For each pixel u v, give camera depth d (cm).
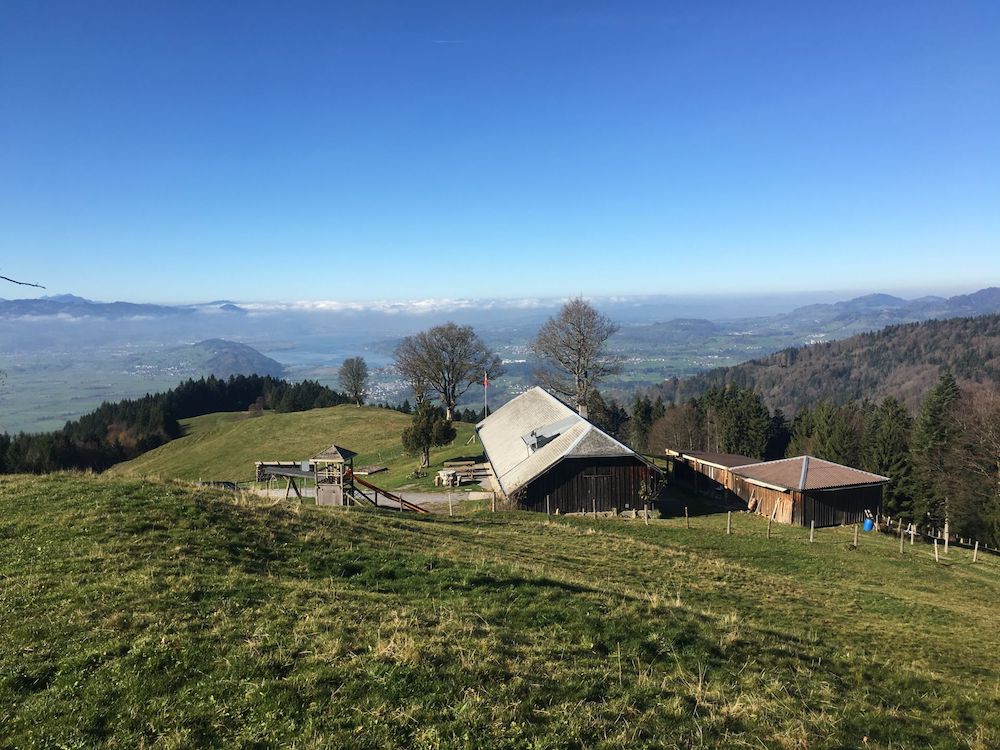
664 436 10012
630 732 789
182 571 1247
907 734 895
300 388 13838
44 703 768
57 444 9031
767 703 923
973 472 5491
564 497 3806
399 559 1520
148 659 879
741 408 9612
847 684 1084
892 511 5616
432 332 8300
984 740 907
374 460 6725
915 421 7944
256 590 1185
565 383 7438
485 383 7406
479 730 759
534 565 1744
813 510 3981
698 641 1155
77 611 1024
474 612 1191
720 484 4803
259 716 758
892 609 2036
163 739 709
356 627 1035
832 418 8250
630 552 2239
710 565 2181
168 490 1827
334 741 714
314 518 1836
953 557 3384
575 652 1046
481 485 4650
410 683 850
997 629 1919
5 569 1212
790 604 1820
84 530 1437
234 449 7881
